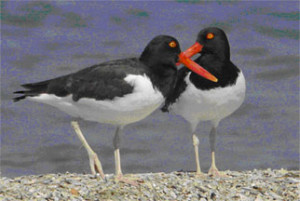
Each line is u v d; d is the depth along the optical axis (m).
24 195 9.02
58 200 8.91
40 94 9.81
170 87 10.00
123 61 9.84
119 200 9.05
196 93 10.57
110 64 9.74
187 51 10.77
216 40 10.66
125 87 9.44
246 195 9.52
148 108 9.73
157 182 10.04
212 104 10.66
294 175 10.70
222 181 10.33
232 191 9.69
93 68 9.79
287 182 10.12
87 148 10.07
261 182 10.21
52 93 9.74
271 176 10.79
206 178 10.73
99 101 9.52
